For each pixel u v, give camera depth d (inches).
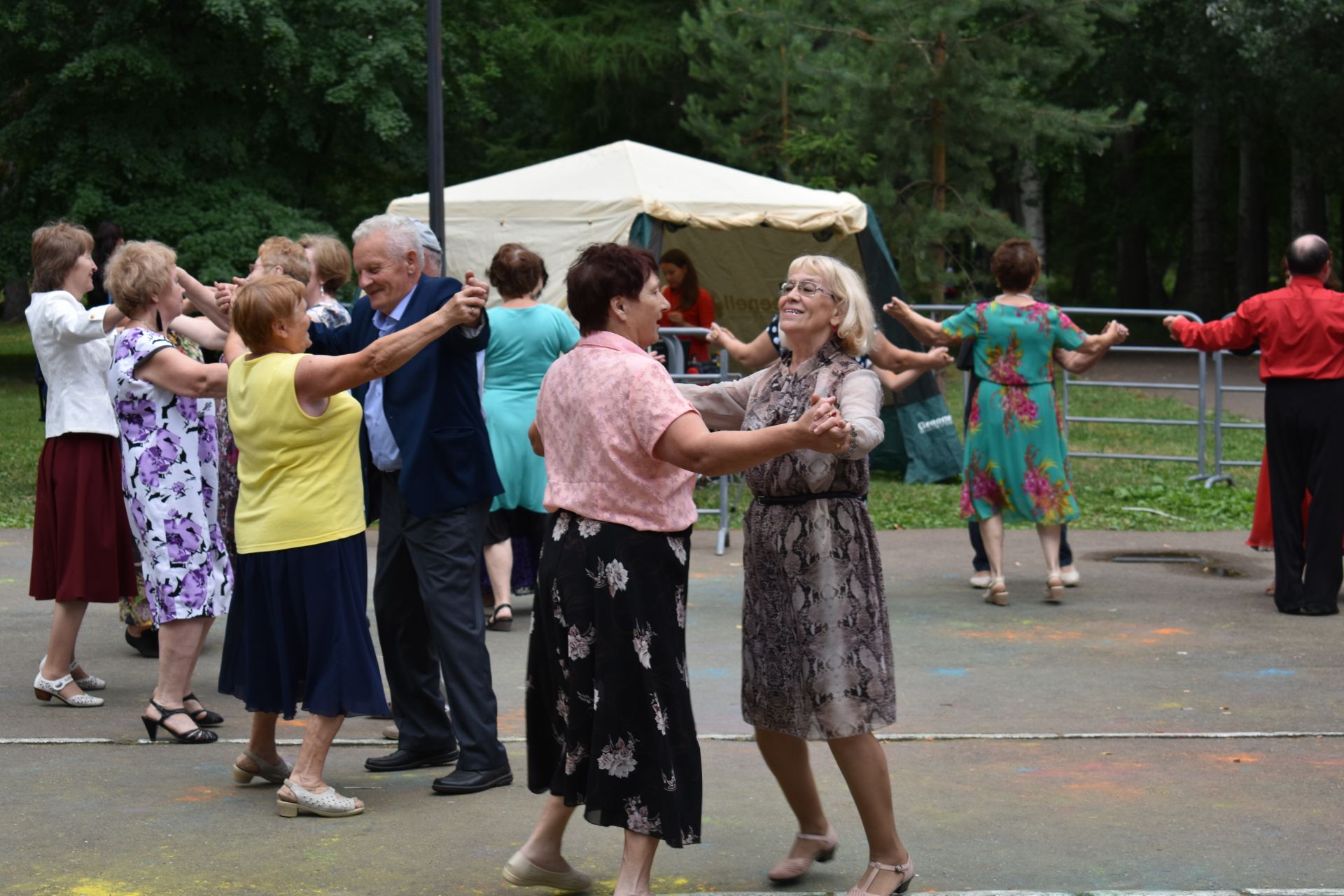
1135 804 181.3
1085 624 294.4
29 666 256.8
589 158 476.4
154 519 209.6
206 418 222.1
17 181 946.7
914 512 438.6
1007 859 161.3
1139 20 1233.4
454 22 974.4
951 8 768.9
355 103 883.4
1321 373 299.0
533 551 305.3
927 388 502.3
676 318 483.8
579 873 151.4
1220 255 1389.0
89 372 229.3
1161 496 469.7
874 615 149.1
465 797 185.8
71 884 151.9
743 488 446.0
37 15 841.5
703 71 994.1
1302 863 159.5
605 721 139.7
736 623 293.3
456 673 187.6
